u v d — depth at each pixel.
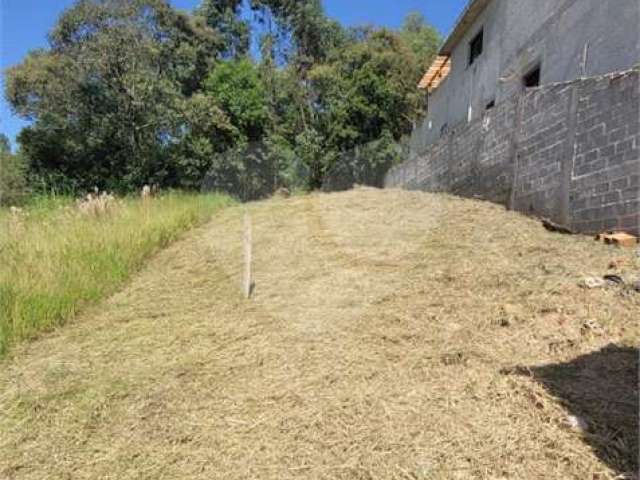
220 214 8.93
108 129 15.38
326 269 5.01
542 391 2.49
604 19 6.02
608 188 4.63
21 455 2.35
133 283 5.10
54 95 14.12
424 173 11.00
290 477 2.08
